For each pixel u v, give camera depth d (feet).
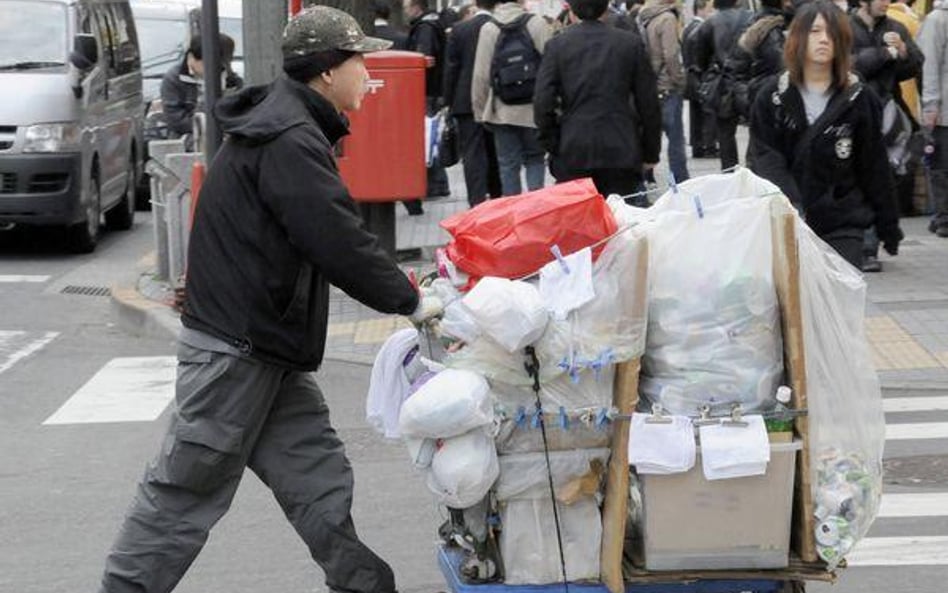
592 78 79.77
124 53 133.18
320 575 47.39
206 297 38.27
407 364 38.22
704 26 120.16
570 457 35.86
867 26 96.58
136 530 38.86
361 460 60.08
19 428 67.05
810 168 55.93
